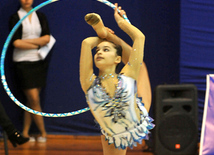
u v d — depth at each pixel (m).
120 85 6.31
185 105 11.29
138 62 6.37
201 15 12.27
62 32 13.14
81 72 6.38
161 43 13.30
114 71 6.51
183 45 12.48
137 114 6.52
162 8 13.14
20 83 12.17
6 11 12.80
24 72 11.96
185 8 12.29
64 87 13.36
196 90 11.35
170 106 11.36
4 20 12.82
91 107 6.44
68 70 13.32
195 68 12.52
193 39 12.41
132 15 13.19
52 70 13.23
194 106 11.29
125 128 6.45
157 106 11.18
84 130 13.62
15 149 11.98
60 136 13.41
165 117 11.16
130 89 6.36
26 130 12.78
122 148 6.55
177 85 11.33
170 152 11.22
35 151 11.81
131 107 6.39
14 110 13.17
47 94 13.30
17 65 11.98
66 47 13.22
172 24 13.19
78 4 13.06
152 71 13.43
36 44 11.98
